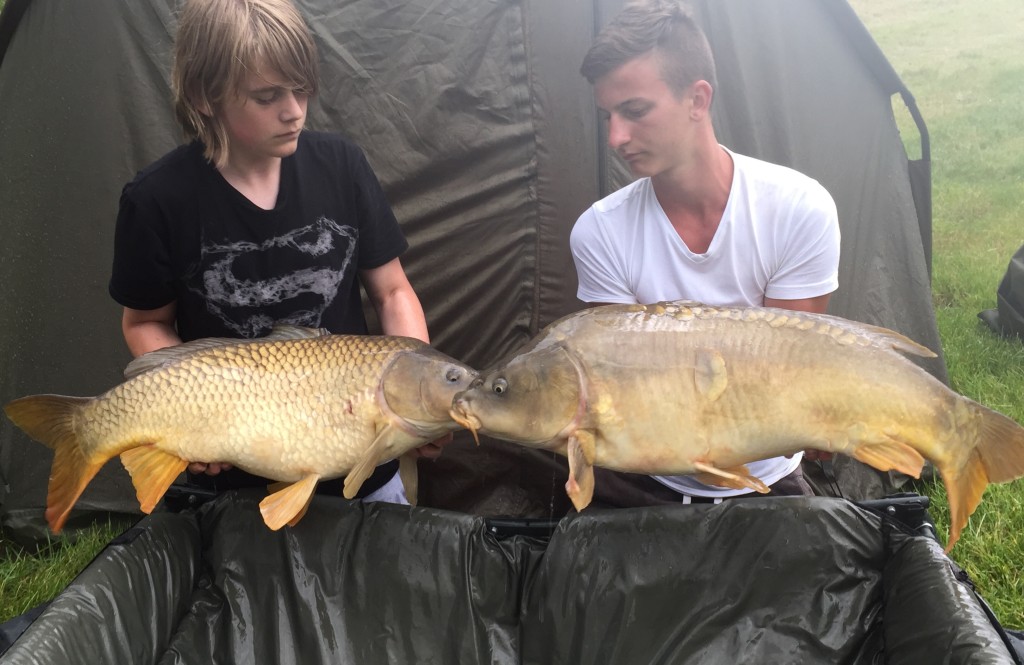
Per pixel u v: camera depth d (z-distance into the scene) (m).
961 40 7.67
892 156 3.00
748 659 1.69
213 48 1.55
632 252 1.96
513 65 2.74
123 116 2.68
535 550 1.83
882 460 1.50
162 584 1.74
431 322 2.92
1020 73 7.03
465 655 1.74
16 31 2.63
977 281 4.86
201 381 1.64
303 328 1.74
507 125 2.78
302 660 1.75
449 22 2.70
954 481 1.51
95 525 2.99
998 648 1.42
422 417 1.62
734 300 1.91
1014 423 1.47
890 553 1.74
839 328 1.54
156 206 1.71
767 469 2.02
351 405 1.64
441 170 2.80
